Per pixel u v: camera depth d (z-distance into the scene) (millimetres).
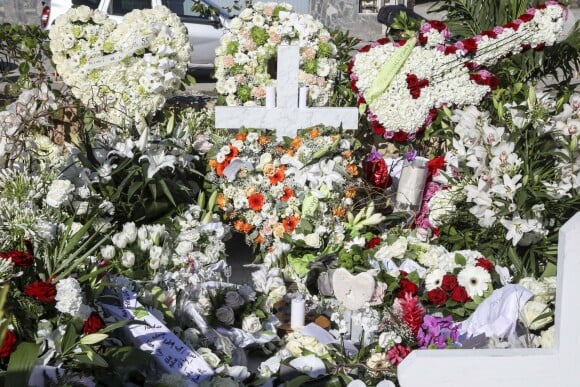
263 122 5887
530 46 6559
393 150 6965
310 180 5445
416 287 4062
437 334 3662
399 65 6148
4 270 2875
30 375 2658
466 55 6320
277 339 4094
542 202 4621
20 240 3203
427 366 2229
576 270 2205
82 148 4797
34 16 18406
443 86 6258
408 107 6184
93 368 3096
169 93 6996
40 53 7336
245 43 7035
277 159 5664
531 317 3594
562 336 2240
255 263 5449
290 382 3482
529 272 4711
